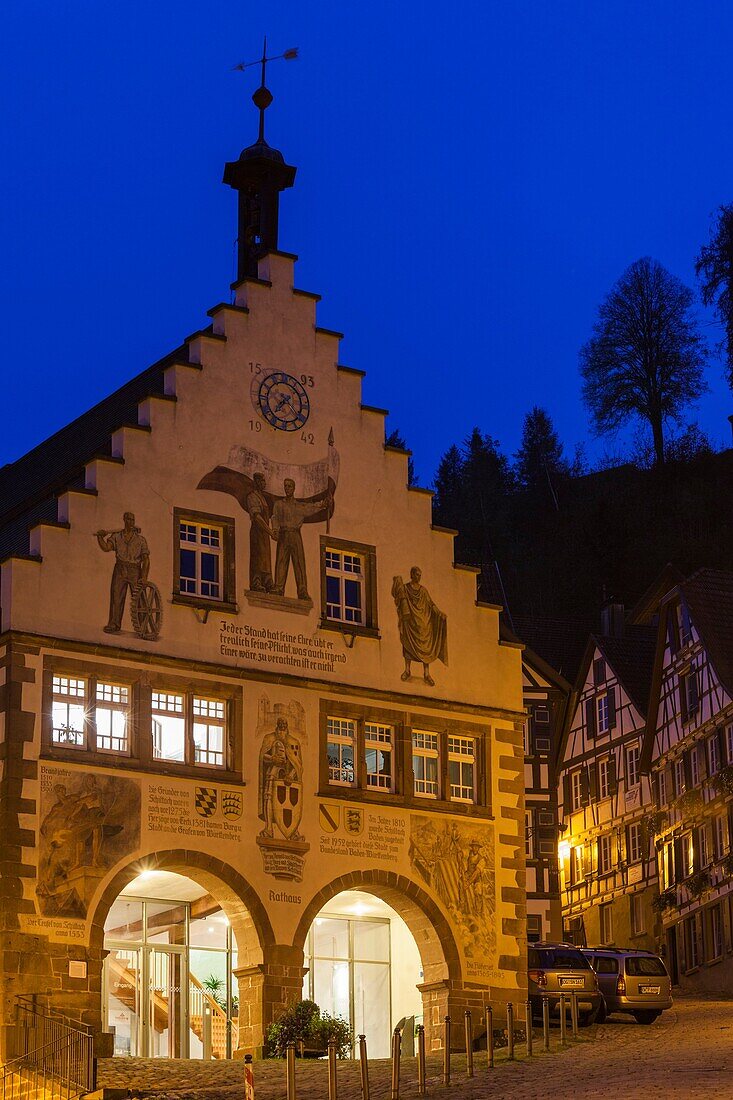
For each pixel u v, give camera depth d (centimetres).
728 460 10619
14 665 3675
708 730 6131
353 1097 3100
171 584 3922
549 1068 3291
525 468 11725
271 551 4081
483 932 4150
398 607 4244
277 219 4675
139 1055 4041
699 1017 4512
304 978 4322
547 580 9969
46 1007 3541
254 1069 3522
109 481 3894
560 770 7288
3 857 3572
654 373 11119
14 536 4212
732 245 10306
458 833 4188
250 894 3859
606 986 4456
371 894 4212
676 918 6272
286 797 3956
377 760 4138
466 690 4297
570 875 7156
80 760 3703
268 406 4159
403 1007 4397
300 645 4066
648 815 6619
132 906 4125
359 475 4266
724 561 9606
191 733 3878
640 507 10169
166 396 4009
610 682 7056
